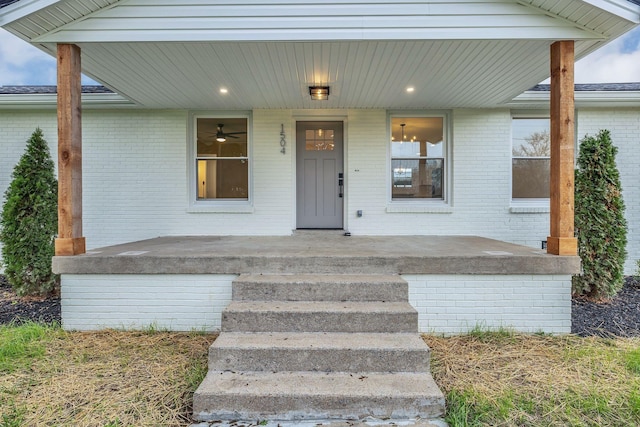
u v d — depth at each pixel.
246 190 6.09
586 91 5.42
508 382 2.59
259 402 2.23
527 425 2.12
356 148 5.92
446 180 5.99
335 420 2.23
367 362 2.53
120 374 2.70
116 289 3.59
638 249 5.75
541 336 3.44
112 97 5.52
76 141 3.55
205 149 6.09
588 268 4.47
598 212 4.47
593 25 3.31
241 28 3.45
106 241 5.89
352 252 3.81
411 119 6.02
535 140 5.97
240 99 5.41
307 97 5.31
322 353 2.54
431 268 3.50
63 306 3.58
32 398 2.38
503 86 4.85
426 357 2.52
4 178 5.84
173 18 3.45
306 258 3.53
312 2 3.45
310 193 6.14
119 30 3.44
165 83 4.71
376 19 3.46
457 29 3.44
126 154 5.89
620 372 2.72
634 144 5.76
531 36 3.40
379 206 5.91
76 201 3.59
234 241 5.02
